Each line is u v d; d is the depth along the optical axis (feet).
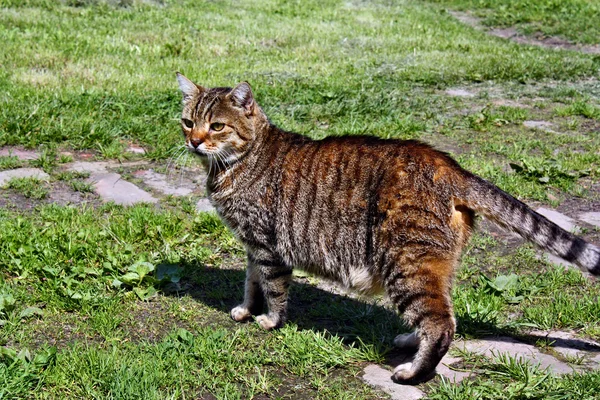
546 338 5.14
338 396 4.66
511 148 8.15
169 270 5.80
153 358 4.87
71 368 4.75
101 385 4.69
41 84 9.36
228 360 4.90
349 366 4.92
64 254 5.92
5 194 6.82
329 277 5.08
